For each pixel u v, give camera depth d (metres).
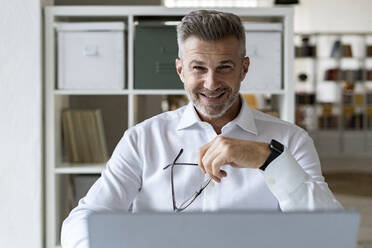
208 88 1.25
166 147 1.48
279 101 2.54
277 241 0.65
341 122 8.05
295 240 0.65
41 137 2.33
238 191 1.42
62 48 2.38
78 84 2.39
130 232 0.65
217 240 0.65
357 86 8.31
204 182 1.41
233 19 1.25
